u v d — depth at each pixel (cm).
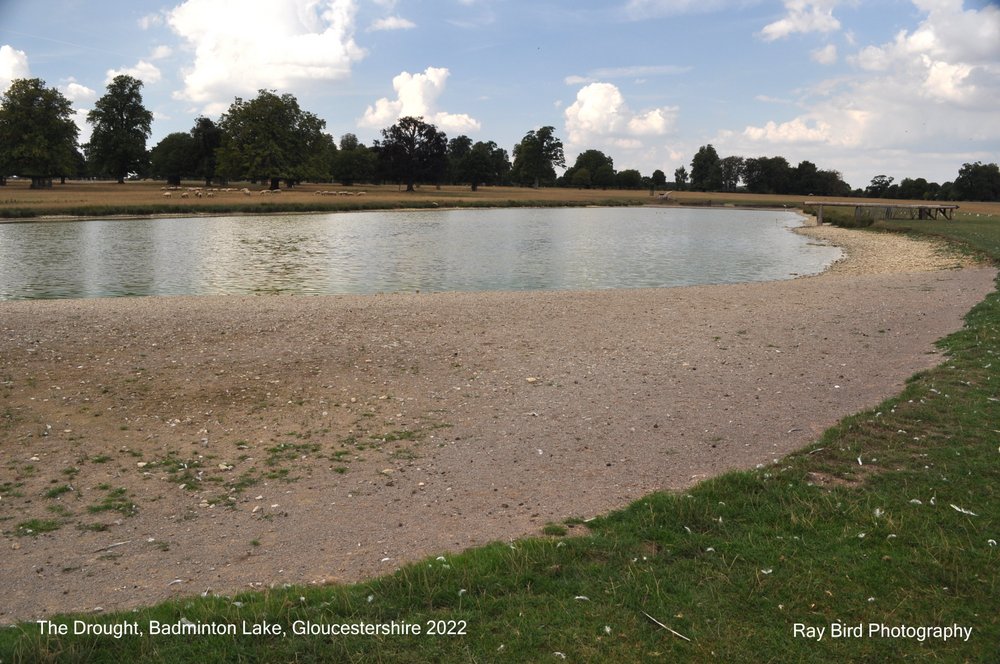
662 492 601
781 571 463
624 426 827
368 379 1050
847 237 4609
